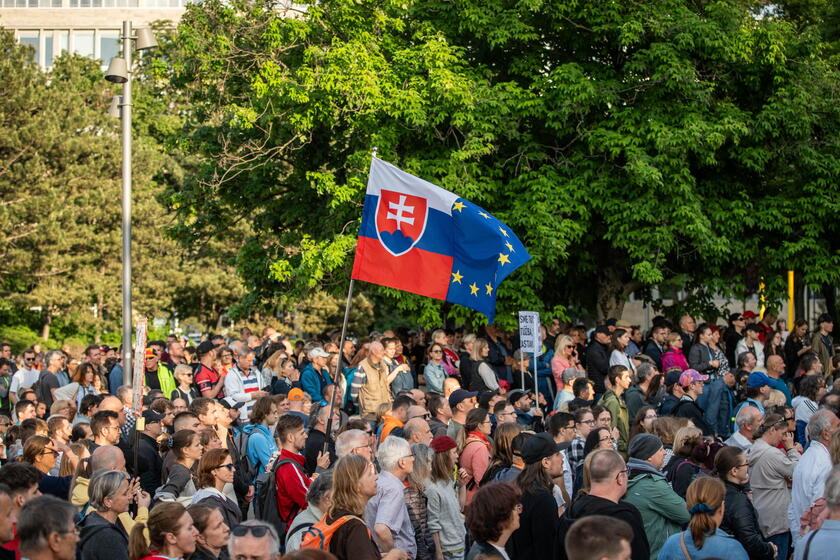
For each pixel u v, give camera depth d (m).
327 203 20.44
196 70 22.05
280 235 23.34
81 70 46.56
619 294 21.81
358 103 18.61
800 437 12.18
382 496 7.40
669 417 9.63
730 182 20.80
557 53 21.30
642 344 19.34
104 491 6.57
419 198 9.82
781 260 20.39
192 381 14.68
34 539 5.02
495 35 19.69
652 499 7.37
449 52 19.23
